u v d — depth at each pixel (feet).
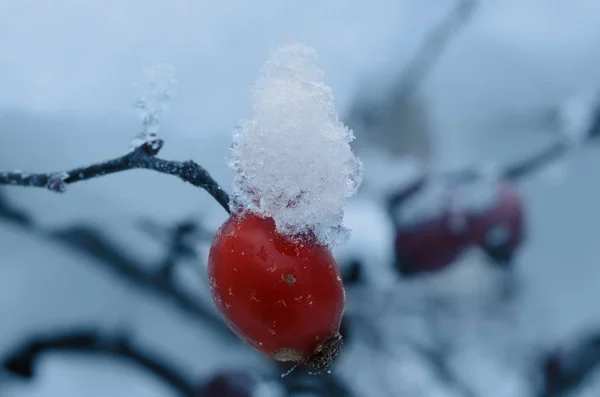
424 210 0.89
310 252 0.51
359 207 0.89
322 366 0.51
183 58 0.79
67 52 0.75
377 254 0.85
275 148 0.50
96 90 0.75
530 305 1.19
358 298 1.00
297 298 0.50
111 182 0.76
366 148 0.94
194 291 0.93
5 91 0.74
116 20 0.77
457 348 1.16
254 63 0.81
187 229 0.78
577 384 0.98
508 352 1.18
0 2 0.74
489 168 0.94
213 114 0.78
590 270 1.23
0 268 0.95
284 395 0.87
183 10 0.80
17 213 0.77
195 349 1.02
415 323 1.13
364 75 0.92
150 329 1.00
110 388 1.04
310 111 0.50
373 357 1.08
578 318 1.22
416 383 1.09
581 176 1.22
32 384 0.92
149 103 0.53
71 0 0.75
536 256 1.23
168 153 0.76
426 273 0.90
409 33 0.91
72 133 0.75
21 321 0.92
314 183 0.50
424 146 0.98
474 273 1.08
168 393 1.06
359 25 0.91
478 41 1.08
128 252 0.87
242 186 0.51
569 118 0.94
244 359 1.02
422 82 1.02
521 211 0.92
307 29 0.88
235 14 0.82
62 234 0.82
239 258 0.50
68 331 0.91
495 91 1.08
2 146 0.74
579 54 1.09
